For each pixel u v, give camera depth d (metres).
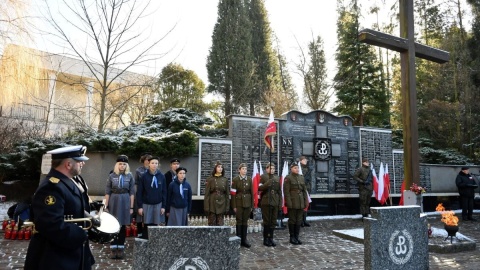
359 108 21.36
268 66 30.30
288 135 13.52
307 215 13.67
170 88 23.45
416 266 5.41
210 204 8.72
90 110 19.72
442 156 19.00
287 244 8.88
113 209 7.02
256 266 6.77
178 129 14.95
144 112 21.38
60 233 2.88
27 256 3.03
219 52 27.30
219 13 28.48
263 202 8.81
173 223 7.86
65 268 2.97
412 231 5.44
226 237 3.68
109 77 18.73
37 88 13.26
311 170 13.78
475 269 6.53
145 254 3.50
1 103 12.59
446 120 21.53
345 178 14.39
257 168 11.91
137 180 8.38
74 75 18.92
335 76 22.88
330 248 8.41
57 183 3.08
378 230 5.08
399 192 15.53
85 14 12.20
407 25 10.21
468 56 21.45
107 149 11.03
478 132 20.75
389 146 15.62
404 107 10.03
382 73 22.75
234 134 12.59
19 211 3.19
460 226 12.20
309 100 24.92
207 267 3.60
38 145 12.33
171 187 7.99
